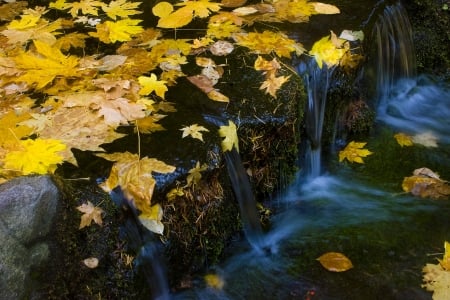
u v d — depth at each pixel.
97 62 2.82
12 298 1.55
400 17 3.79
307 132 2.86
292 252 2.46
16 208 1.60
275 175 2.65
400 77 3.87
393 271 2.32
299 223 2.66
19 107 2.41
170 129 2.31
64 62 2.78
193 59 2.87
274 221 2.67
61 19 3.38
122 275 1.93
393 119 3.55
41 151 2.10
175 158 2.15
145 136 2.26
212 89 2.61
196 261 2.27
